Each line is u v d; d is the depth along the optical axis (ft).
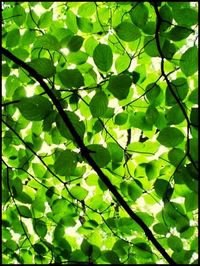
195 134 3.93
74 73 3.94
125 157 4.45
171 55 4.13
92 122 4.65
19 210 4.62
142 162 4.57
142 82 4.43
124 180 4.58
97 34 4.48
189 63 3.97
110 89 3.95
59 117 3.97
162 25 4.08
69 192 4.46
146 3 4.47
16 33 4.37
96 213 4.77
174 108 4.06
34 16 4.40
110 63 4.02
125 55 4.30
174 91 4.08
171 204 4.25
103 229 4.85
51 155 4.76
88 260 4.48
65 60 4.48
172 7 4.07
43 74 4.01
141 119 4.38
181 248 4.31
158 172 4.33
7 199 4.57
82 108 4.53
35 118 3.88
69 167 3.91
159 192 4.23
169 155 4.04
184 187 4.25
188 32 4.06
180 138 3.95
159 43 4.02
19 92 4.43
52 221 4.83
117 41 4.48
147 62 4.48
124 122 4.41
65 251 4.56
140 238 4.60
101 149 4.01
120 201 4.16
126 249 4.60
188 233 4.31
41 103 3.86
